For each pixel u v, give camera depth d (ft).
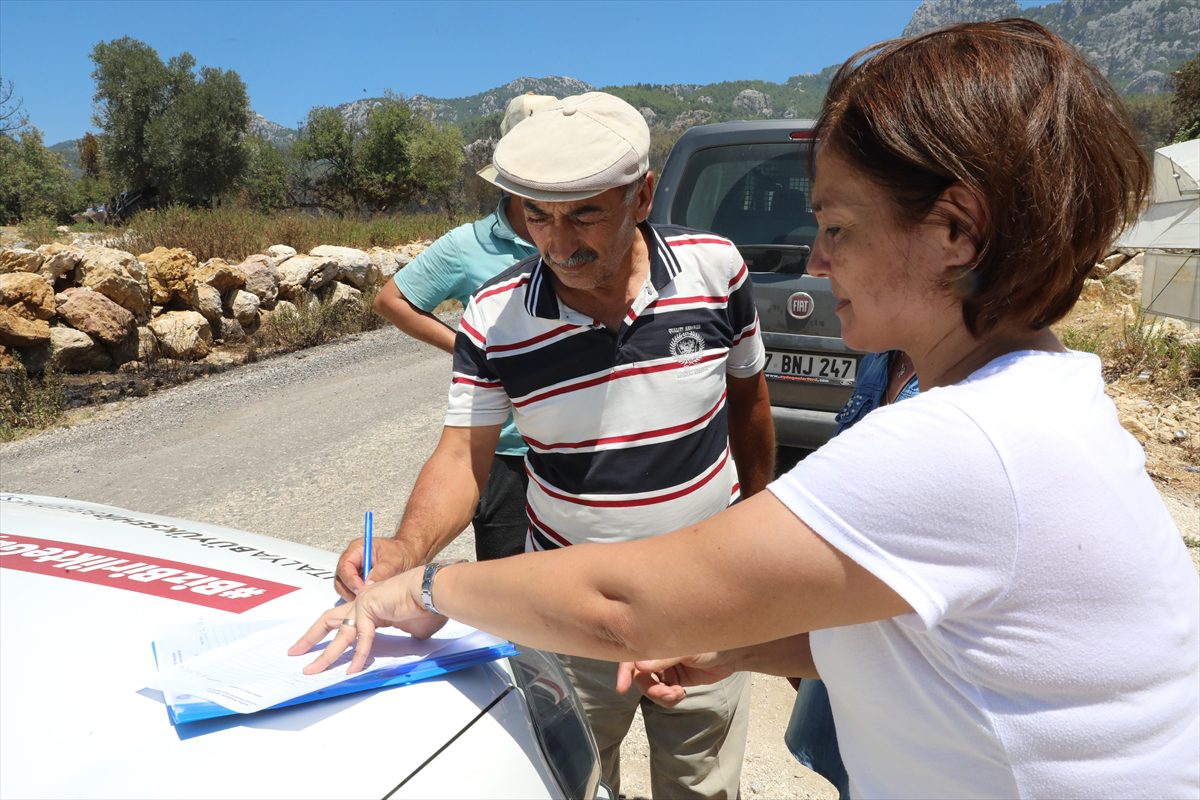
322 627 4.46
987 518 2.75
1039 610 2.80
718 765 6.82
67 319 27.89
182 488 17.98
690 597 3.04
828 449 2.98
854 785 3.51
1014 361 3.05
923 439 2.81
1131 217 2.98
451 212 112.57
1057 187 2.73
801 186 14.24
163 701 3.87
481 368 6.43
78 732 3.68
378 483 17.94
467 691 4.35
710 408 6.51
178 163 102.53
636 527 6.40
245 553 5.71
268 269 36.35
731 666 4.68
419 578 4.14
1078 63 2.88
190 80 104.99
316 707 3.95
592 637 3.32
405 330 10.27
